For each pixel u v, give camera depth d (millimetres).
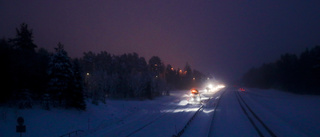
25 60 23906
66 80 24703
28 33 29828
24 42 29391
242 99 49812
